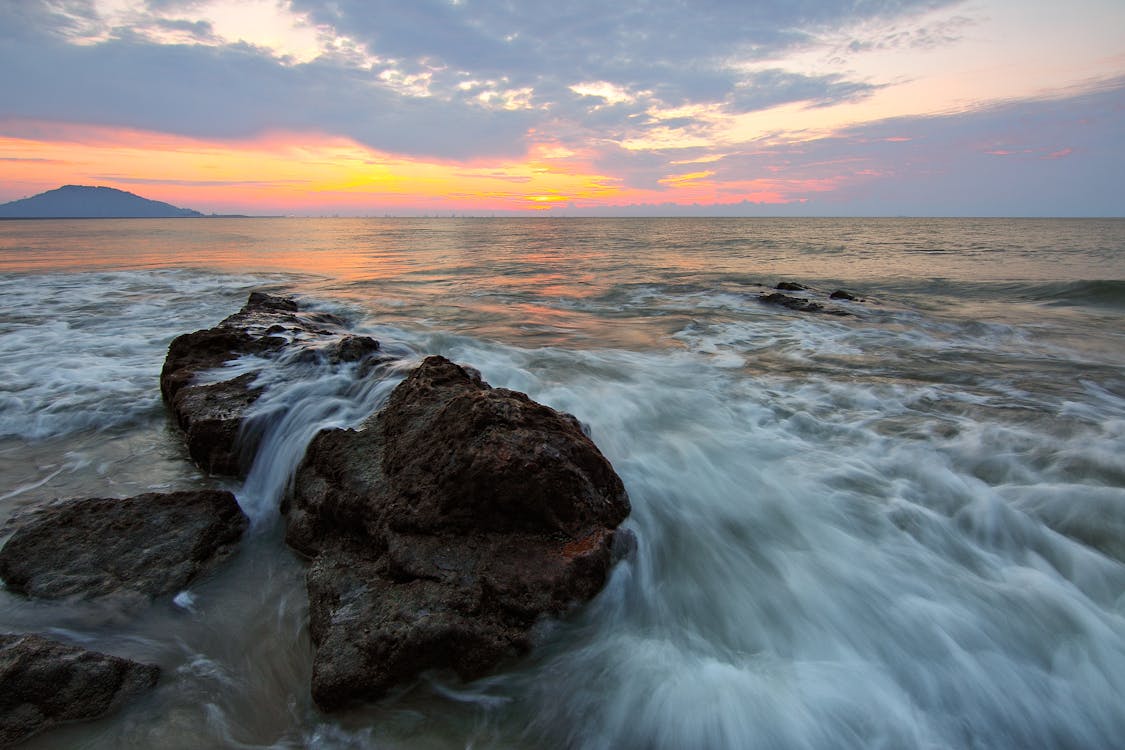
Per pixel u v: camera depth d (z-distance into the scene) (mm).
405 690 3570
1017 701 3459
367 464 5082
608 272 27469
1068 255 38250
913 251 43562
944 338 12547
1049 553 4629
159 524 4730
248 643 3922
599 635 3990
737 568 4641
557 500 4383
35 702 3186
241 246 50000
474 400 4918
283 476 5945
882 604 4191
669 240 63188
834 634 3965
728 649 3863
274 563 4816
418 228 124125
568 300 18141
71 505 4820
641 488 5566
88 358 10312
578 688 3559
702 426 7156
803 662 3715
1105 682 3541
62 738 3123
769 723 3238
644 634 4012
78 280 22172
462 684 3625
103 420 7508
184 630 3984
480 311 15758
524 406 4965
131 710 3309
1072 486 5355
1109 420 7090
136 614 4055
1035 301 18609
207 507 4965
